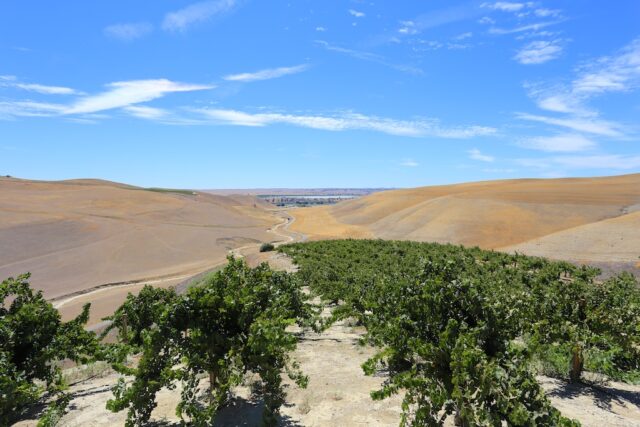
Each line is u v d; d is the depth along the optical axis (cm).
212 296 671
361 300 1241
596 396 878
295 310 1312
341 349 1248
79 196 13738
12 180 16000
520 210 10200
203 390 861
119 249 7869
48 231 8581
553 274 2023
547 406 500
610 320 938
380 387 873
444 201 12250
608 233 6606
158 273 6519
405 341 634
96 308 4212
